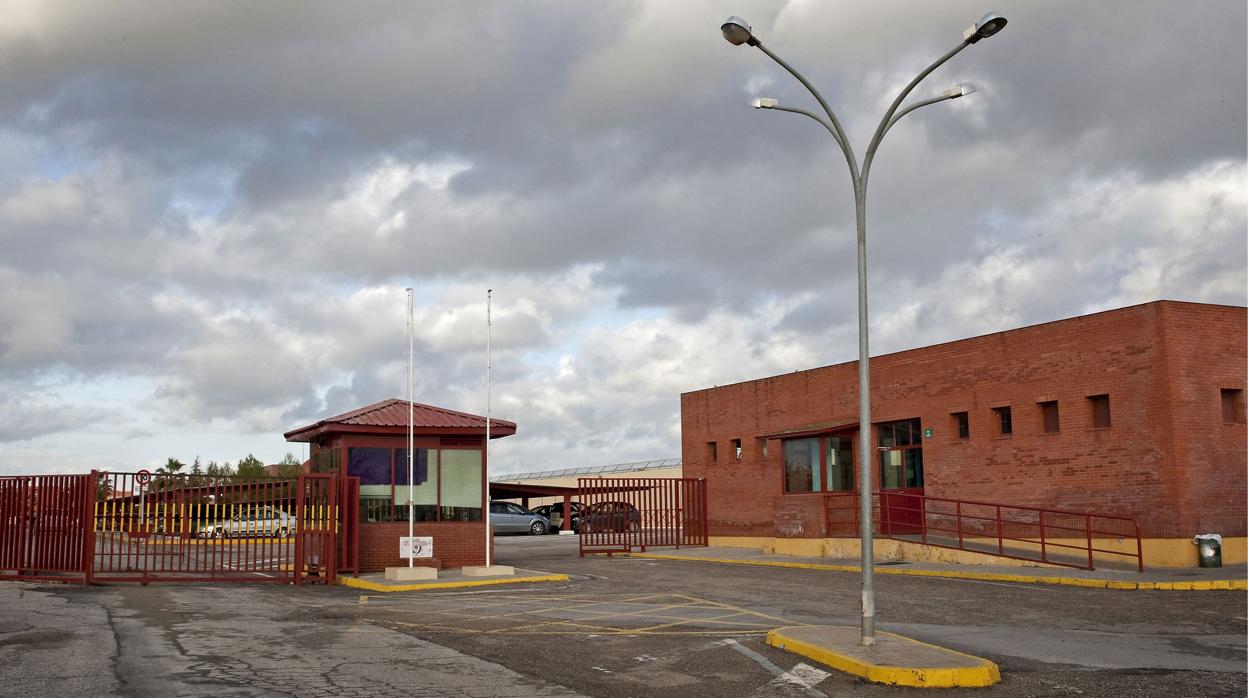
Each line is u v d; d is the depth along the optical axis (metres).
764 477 33.88
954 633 14.21
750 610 16.84
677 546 34.75
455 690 9.84
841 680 10.77
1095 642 13.36
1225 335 22.88
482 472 24.45
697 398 37.59
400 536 23.47
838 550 27.86
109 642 12.39
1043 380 24.95
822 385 32.09
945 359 27.83
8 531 21.22
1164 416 22.02
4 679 9.91
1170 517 21.73
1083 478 23.73
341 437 23.38
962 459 27.03
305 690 9.62
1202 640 13.51
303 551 22.09
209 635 13.20
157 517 21.09
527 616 15.89
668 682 10.59
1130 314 22.98
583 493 32.31
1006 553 23.78
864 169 13.19
